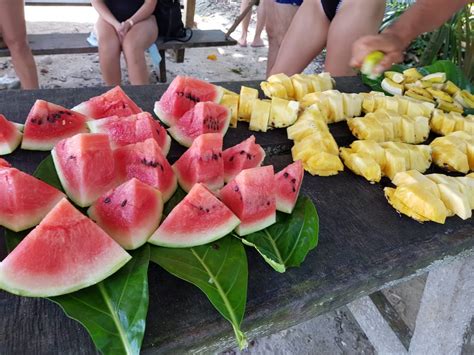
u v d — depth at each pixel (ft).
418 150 4.25
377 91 5.73
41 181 2.86
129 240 2.62
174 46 10.19
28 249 2.34
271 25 9.41
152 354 2.34
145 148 3.18
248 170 2.99
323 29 7.41
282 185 3.26
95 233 2.46
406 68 6.29
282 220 3.14
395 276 3.24
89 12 14.78
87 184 2.95
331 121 4.83
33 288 2.27
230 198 3.02
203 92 4.41
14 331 2.29
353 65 4.83
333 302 2.99
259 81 5.51
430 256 3.34
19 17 7.86
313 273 2.99
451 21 9.48
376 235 3.43
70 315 2.22
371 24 6.79
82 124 3.82
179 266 2.60
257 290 2.77
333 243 3.29
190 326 2.46
